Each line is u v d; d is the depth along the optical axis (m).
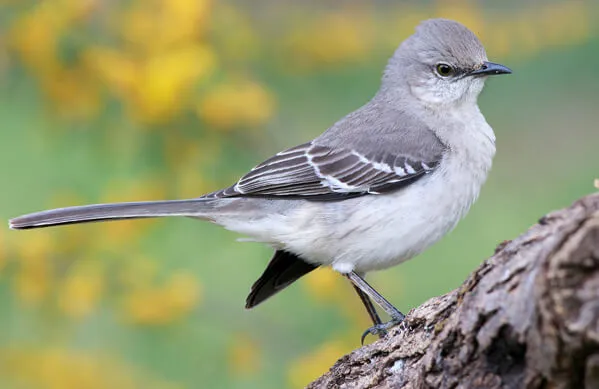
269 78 12.52
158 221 11.51
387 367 6.56
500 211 13.81
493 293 5.19
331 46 12.48
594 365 4.49
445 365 5.53
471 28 13.12
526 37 13.38
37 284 11.25
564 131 14.37
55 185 11.99
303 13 12.73
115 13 11.30
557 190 14.00
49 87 11.22
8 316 11.55
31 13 11.27
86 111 11.30
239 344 11.15
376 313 9.56
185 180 11.38
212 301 11.61
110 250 11.41
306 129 12.42
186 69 10.75
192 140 11.30
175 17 11.07
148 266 11.47
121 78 10.83
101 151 11.52
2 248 11.16
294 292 11.34
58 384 11.29
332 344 10.69
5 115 12.38
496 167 14.45
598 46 13.48
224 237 11.70
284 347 11.34
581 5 13.81
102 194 11.53
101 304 11.46
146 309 11.09
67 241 11.35
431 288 12.36
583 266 4.50
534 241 5.15
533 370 4.91
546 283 4.58
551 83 13.76
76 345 11.58
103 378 11.30
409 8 13.27
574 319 4.48
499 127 14.59
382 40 12.90
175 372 11.30
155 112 10.84
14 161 12.45
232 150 11.60
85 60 11.11
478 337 5.25
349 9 13.00
